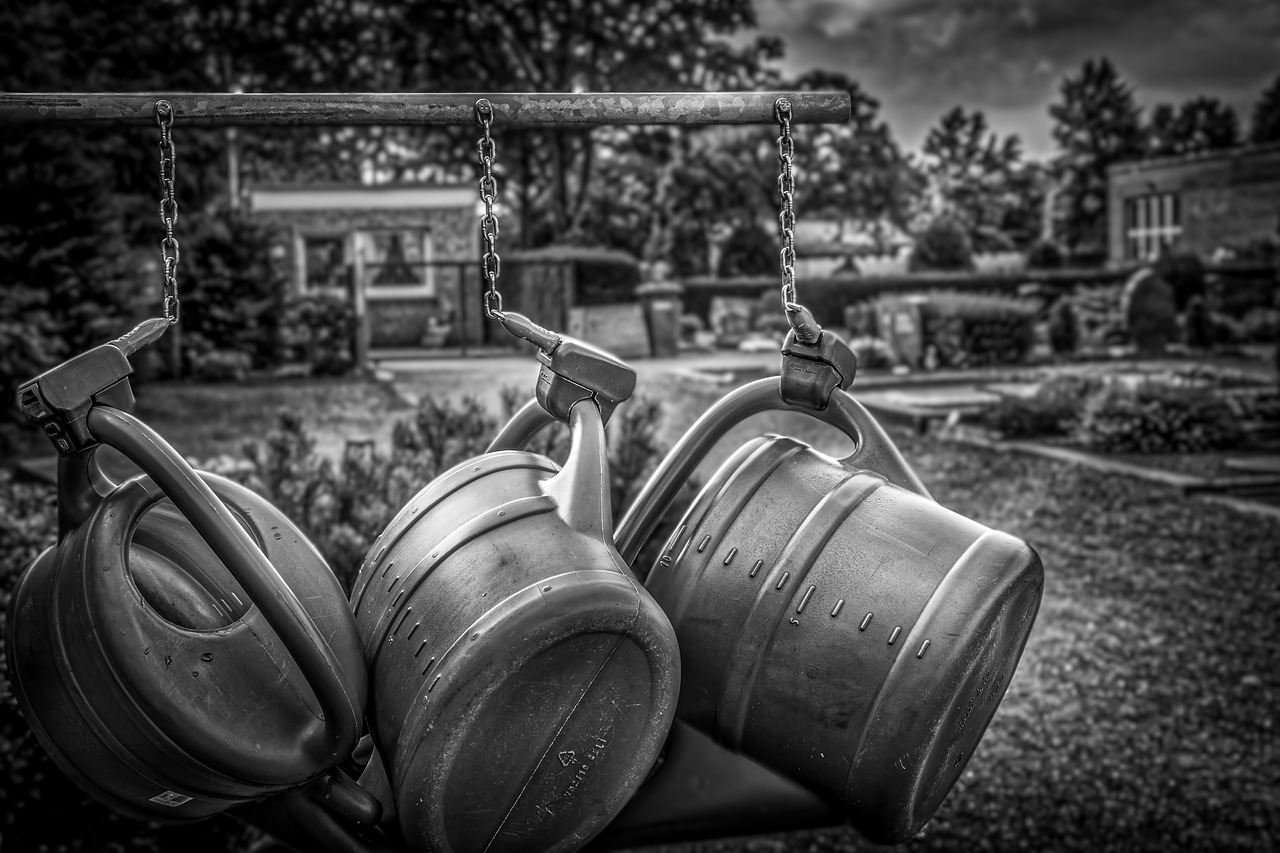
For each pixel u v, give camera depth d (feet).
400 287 88.07
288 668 3.91
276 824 4.21
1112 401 41.63
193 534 4.07
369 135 113.19
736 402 4.53
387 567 4.17
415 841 3.93
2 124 4.19
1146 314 78.23
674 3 104.78
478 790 3.84
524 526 3.92
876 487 4.31
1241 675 18.24
